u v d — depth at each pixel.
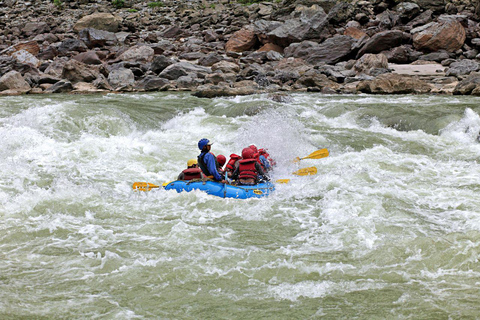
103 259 10.66
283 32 53.97
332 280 9.72
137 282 9.70
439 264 10.27
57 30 64.69
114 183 16.38
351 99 32.28
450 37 48.56
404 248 10.89
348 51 49.19
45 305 8.85
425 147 21.34
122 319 8.43
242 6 69.94
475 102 29.23
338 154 20.55
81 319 8.42
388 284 9.54
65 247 11.32
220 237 11.85
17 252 11.09
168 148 20.89
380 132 23.97
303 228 12.37
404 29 53.16
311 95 35.03
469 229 11.98
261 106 27.77
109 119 24.11
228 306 8.85
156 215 13.31
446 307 8.71
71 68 41.06
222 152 20.39
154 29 68.00
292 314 8.57
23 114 24.03
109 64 47.59
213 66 45.47
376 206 13.50
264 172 15.83
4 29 67.56
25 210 13.43
